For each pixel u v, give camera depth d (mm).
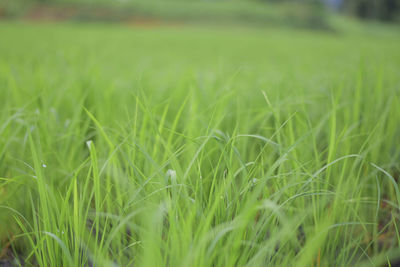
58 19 41438
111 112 2322
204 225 1055
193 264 1020
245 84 3078
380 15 62531
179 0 56125
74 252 1188
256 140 2004
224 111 2057
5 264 1446
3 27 25500
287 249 1349
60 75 3453
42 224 1414
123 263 1329
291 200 1376
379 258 1342
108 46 13461
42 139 1839
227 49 15570
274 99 2254
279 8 53188
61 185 1605
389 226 1624
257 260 1072
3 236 1535
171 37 23344
